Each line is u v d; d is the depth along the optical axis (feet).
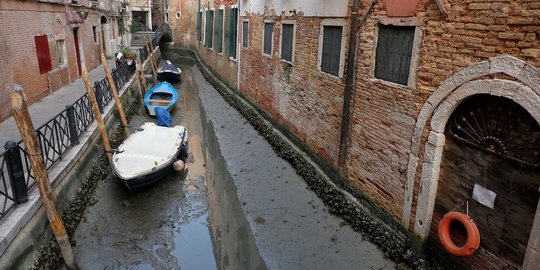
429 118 15.96
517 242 13.34
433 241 16.66
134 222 23.82
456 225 15.43
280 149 32.01
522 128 12.81
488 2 13.03
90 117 30.17
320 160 26.23
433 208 16.55
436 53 15.39
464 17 14.01
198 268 20.15
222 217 24.88
